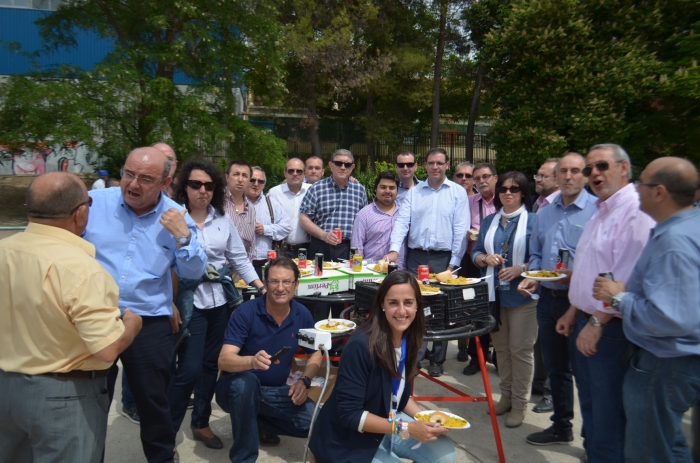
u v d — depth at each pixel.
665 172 2.53
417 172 19.42
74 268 2.35
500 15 17.77
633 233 3.00
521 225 4.39
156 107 14.84
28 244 2.39
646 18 15.15
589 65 15.24
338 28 19.34
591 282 3.19
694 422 3.09
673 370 2.51
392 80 21.09
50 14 16.77
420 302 2.82
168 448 3.24
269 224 5.93
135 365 3.07
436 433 2.59
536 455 3.91
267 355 3.38
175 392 3.68
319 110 24.12
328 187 5.91
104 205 3.08
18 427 2.45
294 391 3.62
